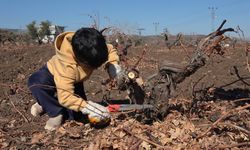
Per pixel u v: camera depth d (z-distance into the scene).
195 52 1.49
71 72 1.50
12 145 1.52
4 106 2.08
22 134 1.61
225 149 1.35
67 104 1.51
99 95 2.23
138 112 1.60
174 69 1.52
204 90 1.95
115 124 1.60
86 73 1.54
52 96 1.62
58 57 1.54
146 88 1.56
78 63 1.51
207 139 1.42
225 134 1.47
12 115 1.92
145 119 1.58
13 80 3.01
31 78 1.63
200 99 1.92
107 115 1.51
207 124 1.55
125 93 2.20
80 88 1.67
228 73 2.92
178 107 1.71
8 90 2.46
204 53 1.48
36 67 3.72
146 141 1.38
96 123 1.55
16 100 2.19
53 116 1.62
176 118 1.59
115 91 2.24
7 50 5.10
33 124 1.75
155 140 1.44
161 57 4.43
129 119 1.59
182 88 2.22
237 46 4.27
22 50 5.04
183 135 1.43
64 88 1.50
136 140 1.42
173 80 1.55
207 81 2.59
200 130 1.50
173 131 1.46
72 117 1.66
